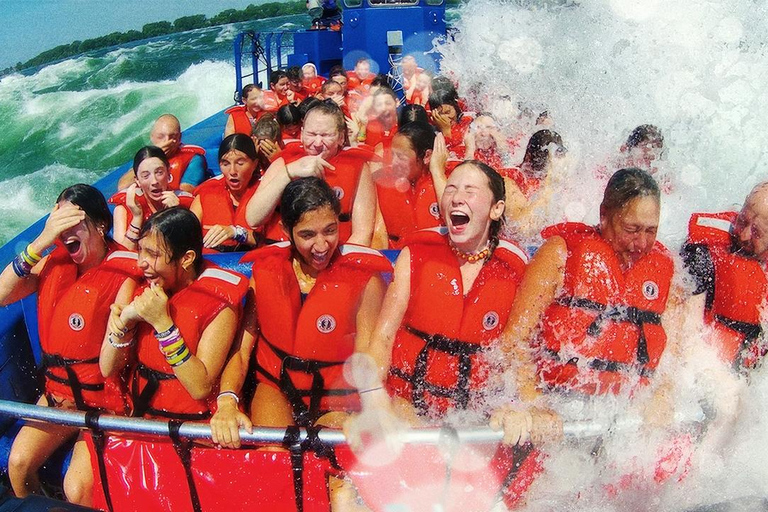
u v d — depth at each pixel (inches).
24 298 133.8
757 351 110.7
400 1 308.8
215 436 100.1
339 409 112.2
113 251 120.6
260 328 113.7
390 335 106.4
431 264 104.3
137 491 107.3
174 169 214.1
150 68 818.2
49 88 766.5
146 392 108.6
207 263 114.2
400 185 170.4
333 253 110.2
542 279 103.1
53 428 120.2
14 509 87.7
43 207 417.7
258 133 192.7
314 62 383.9
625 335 102.3
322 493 103.2
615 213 100.0
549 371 104.7
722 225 111.7
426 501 102.8
